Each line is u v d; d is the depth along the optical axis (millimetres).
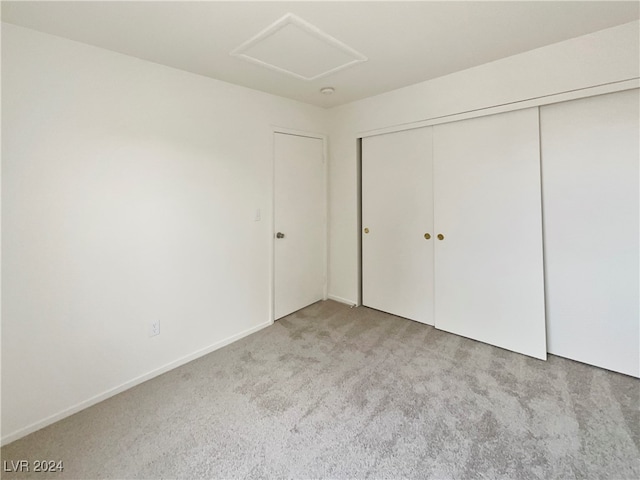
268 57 2131
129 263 2047
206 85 2416
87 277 1870
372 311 3330
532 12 1687
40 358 1716
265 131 2883
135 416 1787
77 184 1809
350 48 2037
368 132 3156
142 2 1486
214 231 2525
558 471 1388
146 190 2107
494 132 2406
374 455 1494
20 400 1659
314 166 3412
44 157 1688
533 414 1739
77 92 1793
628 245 1987
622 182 1977
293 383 2080
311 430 1658
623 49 1854
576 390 1932
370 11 1631
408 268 3055
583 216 2125
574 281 2191
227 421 1733
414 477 1378
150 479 1389
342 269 3576
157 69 2135
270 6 1562
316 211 3479
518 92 2225
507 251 2412
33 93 1646
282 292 3170
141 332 2125
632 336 2020
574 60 2004
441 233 2764
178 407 1859
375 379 2107
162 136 2174
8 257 1601
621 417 1695
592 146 2057
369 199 3293
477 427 1654
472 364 2264
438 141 2719
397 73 2484
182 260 2328
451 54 2168
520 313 2383
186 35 1805
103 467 1450
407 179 2979
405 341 2643
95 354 1920
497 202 2434
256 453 1517
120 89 1964
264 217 2930
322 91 2861
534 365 2227
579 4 1623
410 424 1688
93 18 1595
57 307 1765
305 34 1844
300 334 2820
